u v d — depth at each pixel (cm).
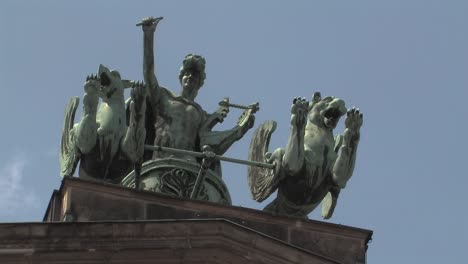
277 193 10344
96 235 9169
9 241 9081
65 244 9138
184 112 10712
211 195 10331
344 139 10250
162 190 10250
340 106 10362
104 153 10038
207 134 10731
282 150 10256
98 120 10119
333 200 10288
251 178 10444
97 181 9656
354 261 9812
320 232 9812
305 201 10275
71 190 9600
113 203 9619
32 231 9112
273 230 9744
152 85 10656
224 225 9300
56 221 9431
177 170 10362
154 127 10675
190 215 9662
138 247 9200
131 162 10094
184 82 10838
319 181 10238
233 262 9312
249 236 9325
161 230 9238
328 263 9394
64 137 10412
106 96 10219
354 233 9869
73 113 10450
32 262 9119
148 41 10606
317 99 10456
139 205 9638
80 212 9562
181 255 9262
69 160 10212
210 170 10431
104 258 9194
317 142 10281
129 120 10219
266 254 9344
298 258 9369
